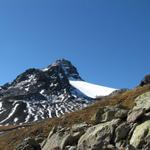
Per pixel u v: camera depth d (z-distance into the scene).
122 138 35.69
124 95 83.94
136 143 33.12
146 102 41.97
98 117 43.69
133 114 37.78
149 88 77.06
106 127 38.06
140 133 33.88
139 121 36.66
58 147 41.97
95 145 34.16
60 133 45.25
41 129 85.06
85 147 37.22
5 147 85.44
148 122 35.00
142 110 37.38
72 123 79.19
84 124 45.69
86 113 81.62
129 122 37.38
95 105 86.06
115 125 37.75
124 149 32.44
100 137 37.06
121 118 39.47
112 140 36.31
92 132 38.62
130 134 35.38
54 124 84.69
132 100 73.06
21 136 88.38
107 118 42.31
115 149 32.69
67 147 39.31
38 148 45.72
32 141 46.00
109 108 44.62
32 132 85.88
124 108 45.44
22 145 46.16
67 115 87.19
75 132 43.88
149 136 32.81
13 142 86.69
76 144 40.69
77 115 83.06
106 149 32.75
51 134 48.22
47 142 46.00
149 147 31.20
